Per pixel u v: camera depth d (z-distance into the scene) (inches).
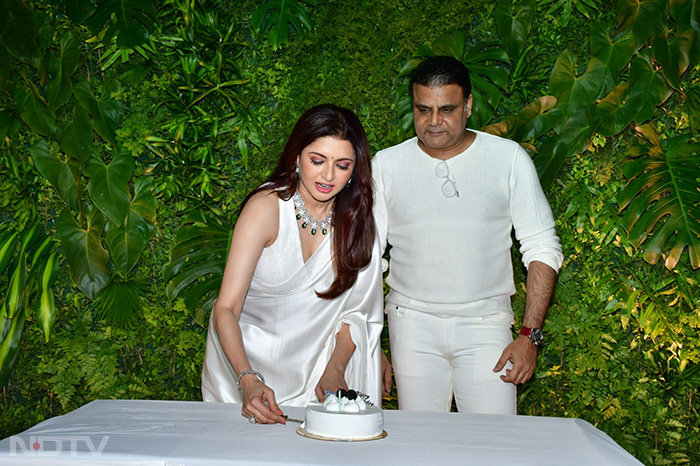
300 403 94.3
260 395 72.3
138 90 135.2
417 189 102.8
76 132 133.0
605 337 130.5
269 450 59.7
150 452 58.8
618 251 133.8
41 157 134.0
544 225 101.6
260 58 135.4
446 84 97.7
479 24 132.3
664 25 126.3
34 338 137.0
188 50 133.7
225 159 137.9
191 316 137.1
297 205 89.3
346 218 89.8
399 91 132.2
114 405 78.0
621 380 131.2
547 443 63.9
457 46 128.9
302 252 90.6
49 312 132.0
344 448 60.6
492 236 101.6
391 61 132.2
